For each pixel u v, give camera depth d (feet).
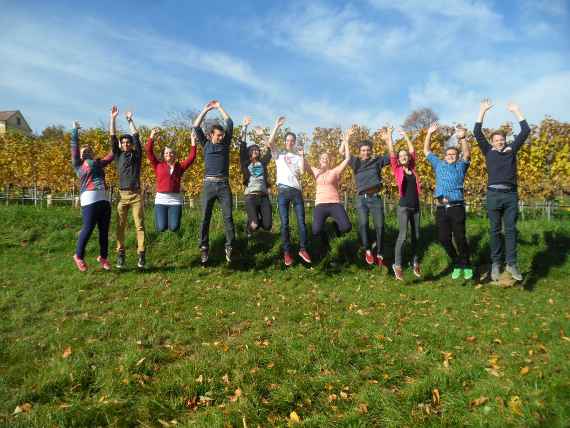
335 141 53.83
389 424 9.99
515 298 20.93
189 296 19.94
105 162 22.48
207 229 23.93
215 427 9.78
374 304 19.98
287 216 24.26
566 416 9.46
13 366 12.85
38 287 20.20
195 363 12.77
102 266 23.39
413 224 24.62
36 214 30.96
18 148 64.44
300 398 11.29
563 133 42.04
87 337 15.10
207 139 23.79
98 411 10.48
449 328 16.40
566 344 14.26
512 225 22.39
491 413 10.10
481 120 23.06
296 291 21.85
